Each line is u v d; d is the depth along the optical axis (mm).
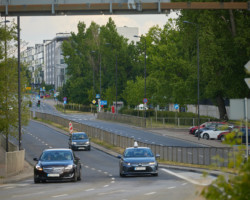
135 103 195250
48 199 32594
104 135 113125
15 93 73375
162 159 74812
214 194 12109
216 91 129000
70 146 102062
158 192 36531
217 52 114500
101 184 45781
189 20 121938
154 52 183875
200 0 96188
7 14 43750
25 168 68375
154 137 121250
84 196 34156
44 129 157000
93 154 94375
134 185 43906
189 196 33062
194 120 146500
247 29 107750
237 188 12055
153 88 181500
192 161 66750
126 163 54344
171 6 42688
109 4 42875
